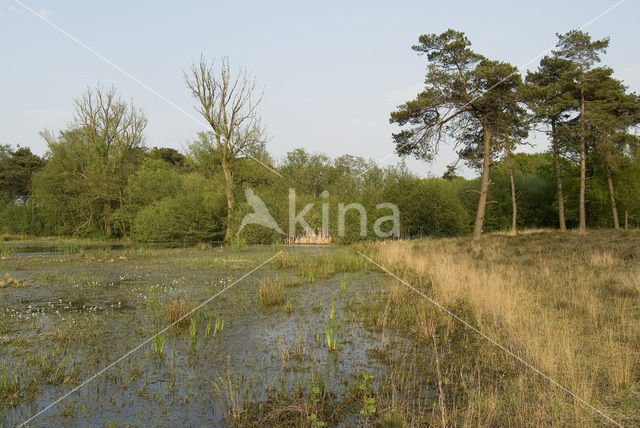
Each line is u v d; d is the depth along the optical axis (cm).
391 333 750
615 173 3428
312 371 579
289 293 1123
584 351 602
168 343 691
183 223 3259
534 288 1033
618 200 3444
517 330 697
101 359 616
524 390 500
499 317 802
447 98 2428
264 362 612
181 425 432
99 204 3641
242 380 546
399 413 445
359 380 547
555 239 2220
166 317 830
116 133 3644
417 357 628
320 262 1758
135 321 820
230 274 1467
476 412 451
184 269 1602
